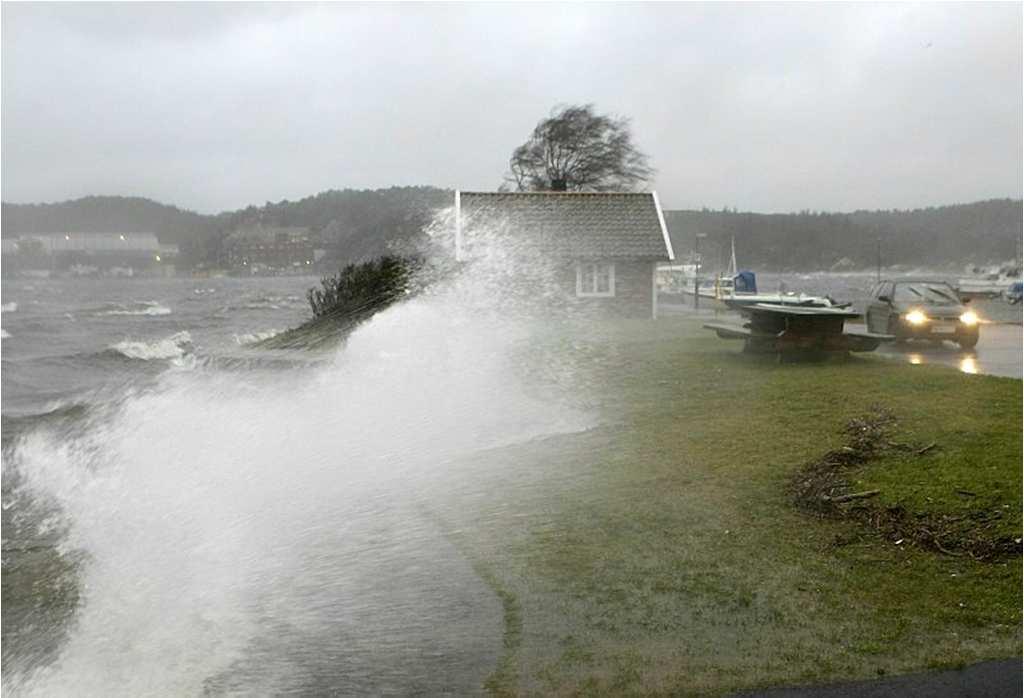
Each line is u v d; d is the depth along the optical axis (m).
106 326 42.50
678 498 6.87
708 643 4.61
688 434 8.96
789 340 14.67
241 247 112.94
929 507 6.27
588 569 5.59
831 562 5.54
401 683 4.37
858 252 127.75
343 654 4.71
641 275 27.27
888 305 19.12
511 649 4.62
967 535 5.78
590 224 27.91
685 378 12.72
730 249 100.88
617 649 4.58
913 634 4.62
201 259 132.75
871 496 6.58
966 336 18.14
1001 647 4.46
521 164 64.12
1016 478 6.80
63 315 56.31
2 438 13.38
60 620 5.96
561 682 4.29
